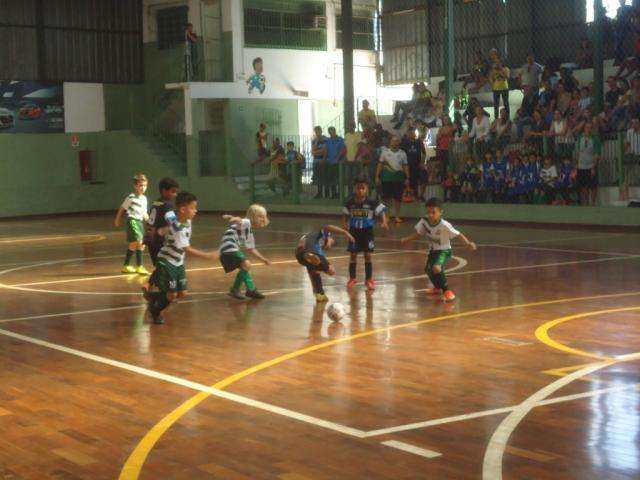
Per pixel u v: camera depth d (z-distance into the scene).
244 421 7.29
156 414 7.56
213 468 6.21
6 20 34.78
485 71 30.23
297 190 31.89
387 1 36.78
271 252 20.09
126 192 37.25
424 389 8.16
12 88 35.25
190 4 35.19
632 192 23.81
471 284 14.54
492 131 27.05
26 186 36.03
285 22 35.69
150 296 11.83
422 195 28.27
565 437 6.67
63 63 36.06
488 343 10.09
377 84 37.53
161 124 36.56
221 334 11.02
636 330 10.57
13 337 11.16
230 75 34.44
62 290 15.20
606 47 29.06
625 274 15.15
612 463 6.10
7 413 7.73
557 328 10.82
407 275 15.77
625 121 24.22
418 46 35.78
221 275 16.38
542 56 31.25
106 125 37.50
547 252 18.62
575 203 24.80
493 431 6.85
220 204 34.28
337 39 37.22
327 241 13.16
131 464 6.34
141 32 37.19
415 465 6.15
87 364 9.56
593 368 8.78
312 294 13.95
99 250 21.92
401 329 11.02
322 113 37.19
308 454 6.45
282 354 9.79
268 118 35.41
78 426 7.29
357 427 7.05
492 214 26.44
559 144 24.94
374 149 29.22
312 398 7.94
